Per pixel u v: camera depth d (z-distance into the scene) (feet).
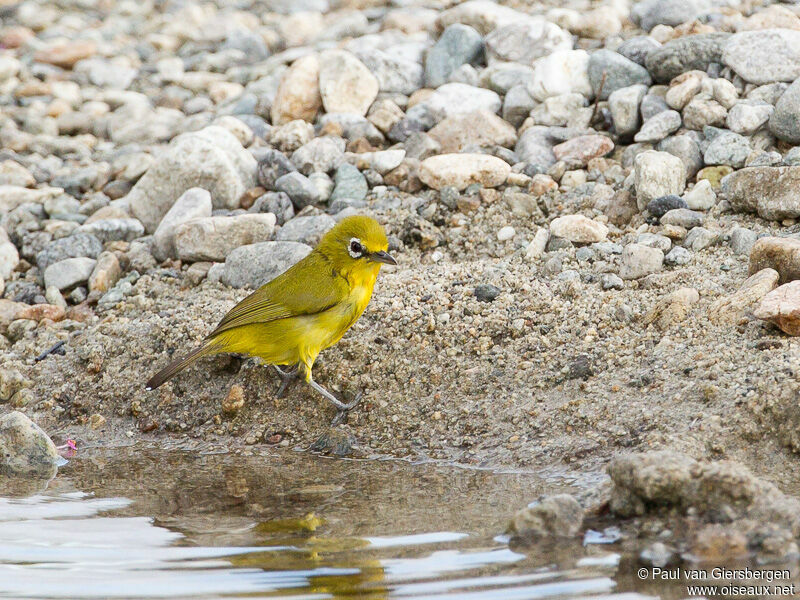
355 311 38.01
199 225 48.21
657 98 52.21
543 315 39.81
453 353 38.75
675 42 53.78
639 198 46.85
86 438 39.63
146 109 67.62
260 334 37.37
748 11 62.90
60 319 47.21
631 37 60.85
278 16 87.71
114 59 78.43
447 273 43.86
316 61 60.54
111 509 31.71
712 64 52.90
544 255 45.19
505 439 34.94
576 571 25.34
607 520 28.12
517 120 56.34
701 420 32.58
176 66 75.15
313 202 51.96
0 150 62.90
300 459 36.35
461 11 64.54
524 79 57.57
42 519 30.78
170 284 48.06
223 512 31.04
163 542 28.50
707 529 26.32
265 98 62.75
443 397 37.45
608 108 53.93
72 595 24.99
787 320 35.01
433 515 29.71
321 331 37.50
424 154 54.08
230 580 25.62
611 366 36.42
